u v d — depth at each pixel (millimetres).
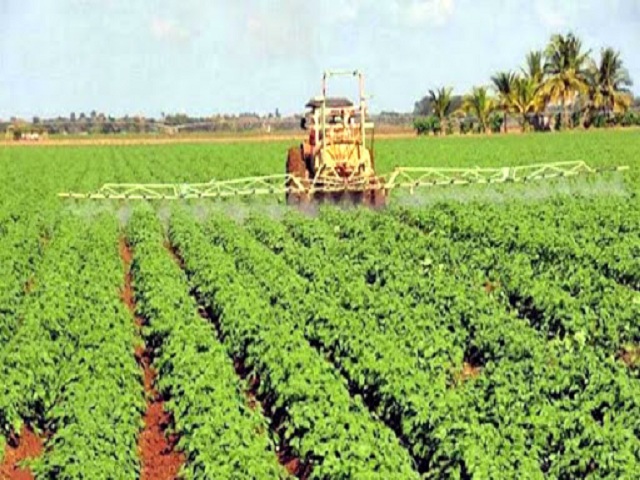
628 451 12641
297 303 20297
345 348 17453
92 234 30406
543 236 26781
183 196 37344
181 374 15664
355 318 18703
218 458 12750
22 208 38938
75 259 26078
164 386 15906
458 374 17047
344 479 12344
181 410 14625
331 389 14820
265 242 30062
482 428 13352
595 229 28766
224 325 18844
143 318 21562
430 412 13938
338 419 13703
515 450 12953
